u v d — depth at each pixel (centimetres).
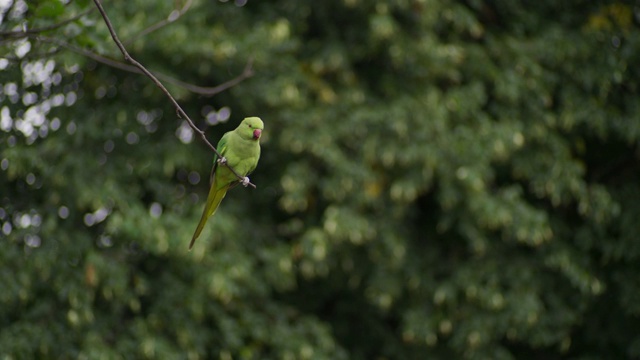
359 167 1341
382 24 1323
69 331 1282
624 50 1431
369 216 1385
